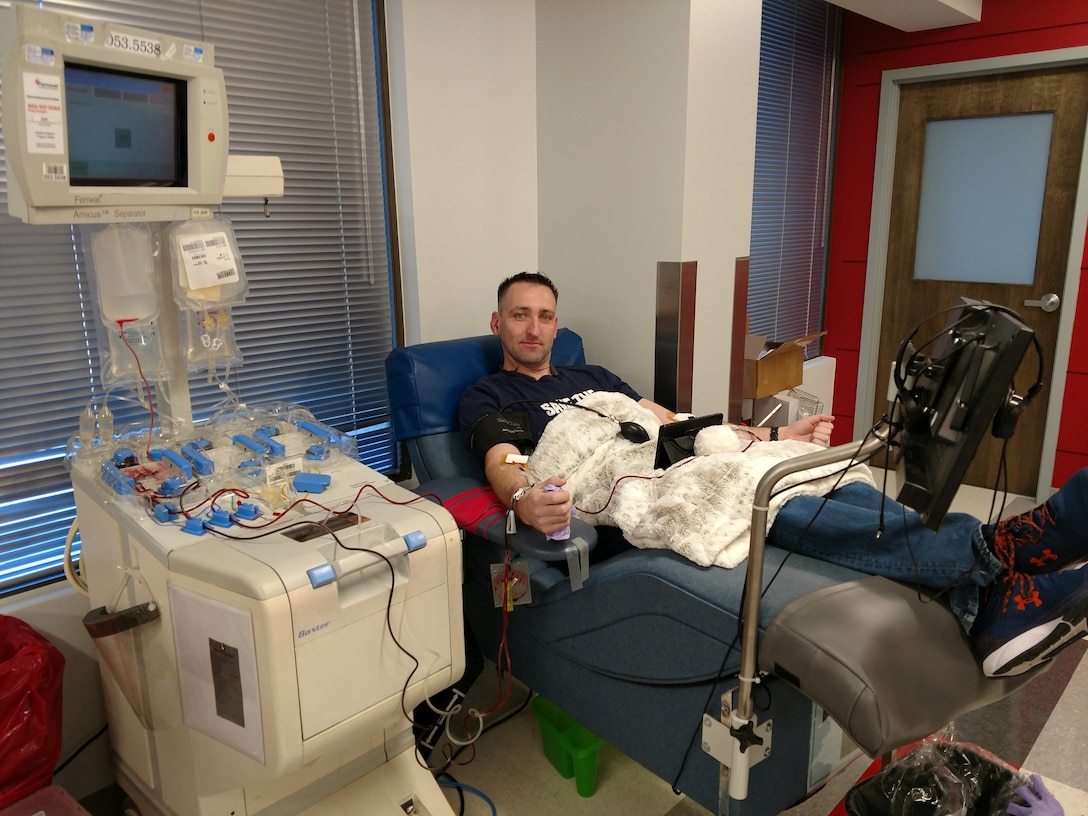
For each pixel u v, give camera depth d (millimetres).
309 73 2217
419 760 1664
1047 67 3451
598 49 2543
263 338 2242
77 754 1821
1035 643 1274
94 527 1533
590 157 2641
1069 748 2018
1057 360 3605
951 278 3914
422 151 2447
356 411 2520
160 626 1347
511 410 2172
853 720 1219
